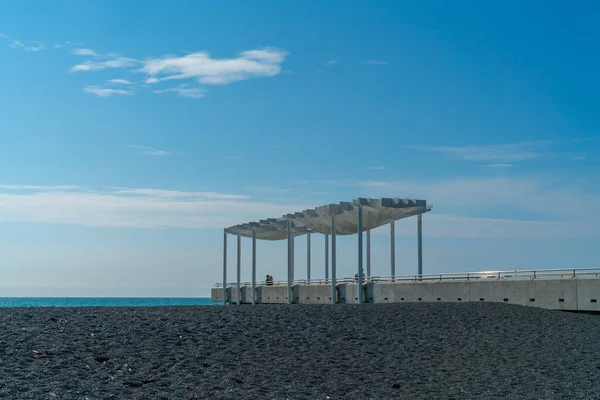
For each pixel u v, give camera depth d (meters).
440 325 24.67
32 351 18.67
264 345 21.39
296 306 29.30
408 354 20.91
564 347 21.39
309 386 17.42
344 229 46.00
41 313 24.89
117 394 15.66
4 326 21.53
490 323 24.97
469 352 21.11
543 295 30.05
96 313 25.19
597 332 23.52
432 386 17.59
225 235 63.31
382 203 39.84
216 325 23.44
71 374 16.95
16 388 15.49
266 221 54.00
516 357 20.38
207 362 19.12
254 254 55.22
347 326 24.27
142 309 27.39
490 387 17.34
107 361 18.41
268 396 16.34
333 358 20.30
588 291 28.20
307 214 46.50
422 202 41.00
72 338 20.41
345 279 45.44
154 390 16.22
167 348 20.20
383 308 28.17
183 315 25.11
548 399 16.12
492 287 32.59
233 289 62.97
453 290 34.84
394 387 17.47
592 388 16.91
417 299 37.19
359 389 17.30
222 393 16.36
